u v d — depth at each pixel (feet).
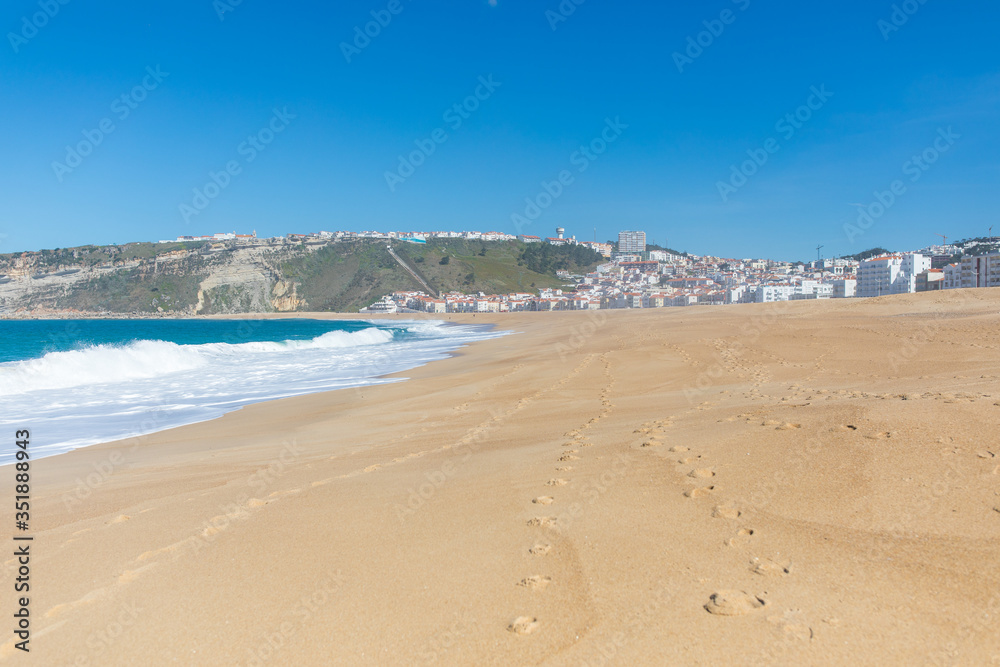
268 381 64.75
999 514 12.70
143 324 380.37
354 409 43.62
